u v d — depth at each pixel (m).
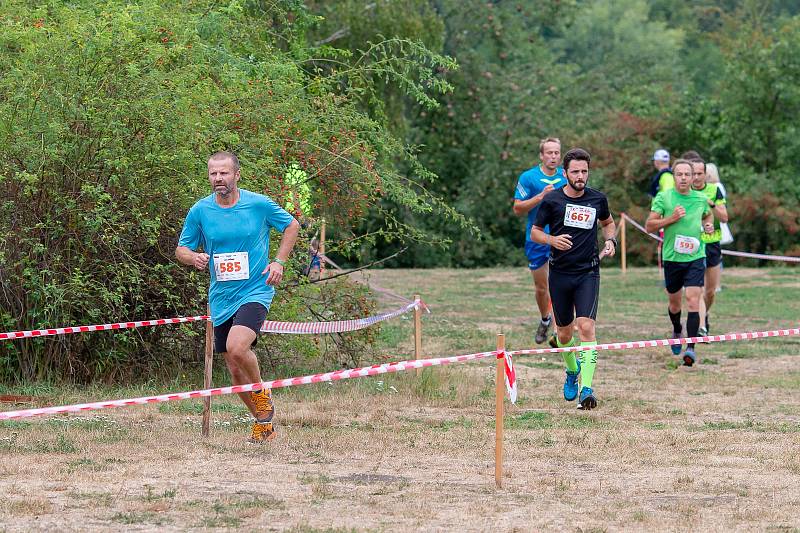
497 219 48.38
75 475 9.16
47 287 13.03
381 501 8.45
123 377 14.04
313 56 19.91
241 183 13.73
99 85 13.10
